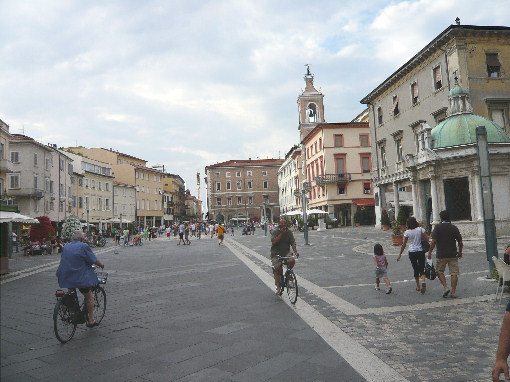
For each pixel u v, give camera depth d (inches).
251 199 4271.7
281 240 349.4
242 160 4480.8
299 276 471.5
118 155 3218.5
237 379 170.9
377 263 356.2
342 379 167.0
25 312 326.0
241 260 697.6
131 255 933.8
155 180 3388.3
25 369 190.2
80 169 2413.9
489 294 319.3
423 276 339.0
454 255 317.4
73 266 243.3
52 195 1998.0
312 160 2420.0
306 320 265.3
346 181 2106.3
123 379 174.7
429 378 165.2
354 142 2129.7
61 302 231.0
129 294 392.8
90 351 215.2
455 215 800.3
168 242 1593.3
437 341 212.2
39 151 1868.8
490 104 1082.7
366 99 1670.8
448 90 1139.9
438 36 1131.9
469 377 164.6
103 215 2642.7
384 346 207.6
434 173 813.2
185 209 5029.5
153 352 209.9
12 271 661.3
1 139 1466.5
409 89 1363.2
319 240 1107.3
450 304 294.7
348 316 274.1
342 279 435.5
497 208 764.0
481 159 387.2
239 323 264.2
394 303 307.9
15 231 1563.7
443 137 851.4
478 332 224.2
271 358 195.0
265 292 378.0
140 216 3142.2
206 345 218.7
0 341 239.1
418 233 348.2
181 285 440.1
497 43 1104.8
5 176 1505.9
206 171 4611.2
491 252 379.9
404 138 1406.3
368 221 2094.0
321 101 2716.5
